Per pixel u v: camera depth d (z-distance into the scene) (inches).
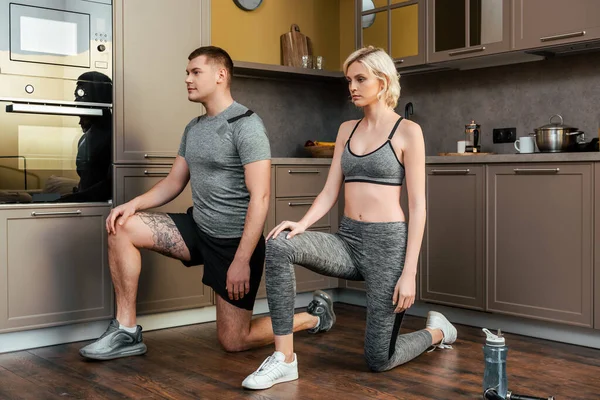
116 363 118.7
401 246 106.9
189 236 125.1
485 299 144.7
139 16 143.9
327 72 185.9
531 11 145.5
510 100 165.2
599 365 117.9
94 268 138.3
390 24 173.2
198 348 129.3
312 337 137.1
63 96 134.5
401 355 113.1
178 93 149.9
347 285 174.6
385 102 109.7
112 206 140.6
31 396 100.7
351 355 123.0
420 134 106.3
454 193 149.5
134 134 143.6
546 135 143.3
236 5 180.9
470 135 164.4
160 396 100.1
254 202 117.8
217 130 121.4
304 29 195.6
